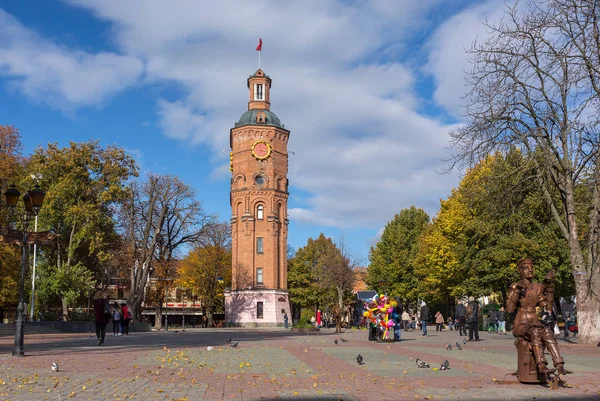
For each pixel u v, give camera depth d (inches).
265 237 2957.7
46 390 404.2
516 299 426.6
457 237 1859.0
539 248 1594.5
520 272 430.3
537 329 416.2
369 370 534.9
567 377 467.5
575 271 930.7
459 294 2074.3
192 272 3051.2
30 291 2245.3
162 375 498.3
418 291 2849.4
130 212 2092.8
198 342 1041.5
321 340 1128.2
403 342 1039.6
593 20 844.6
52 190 2059.5
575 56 855.7
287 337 1298.0
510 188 961.5
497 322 1606.8
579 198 1040.8
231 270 3218.5
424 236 2502.5
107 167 2176.4
